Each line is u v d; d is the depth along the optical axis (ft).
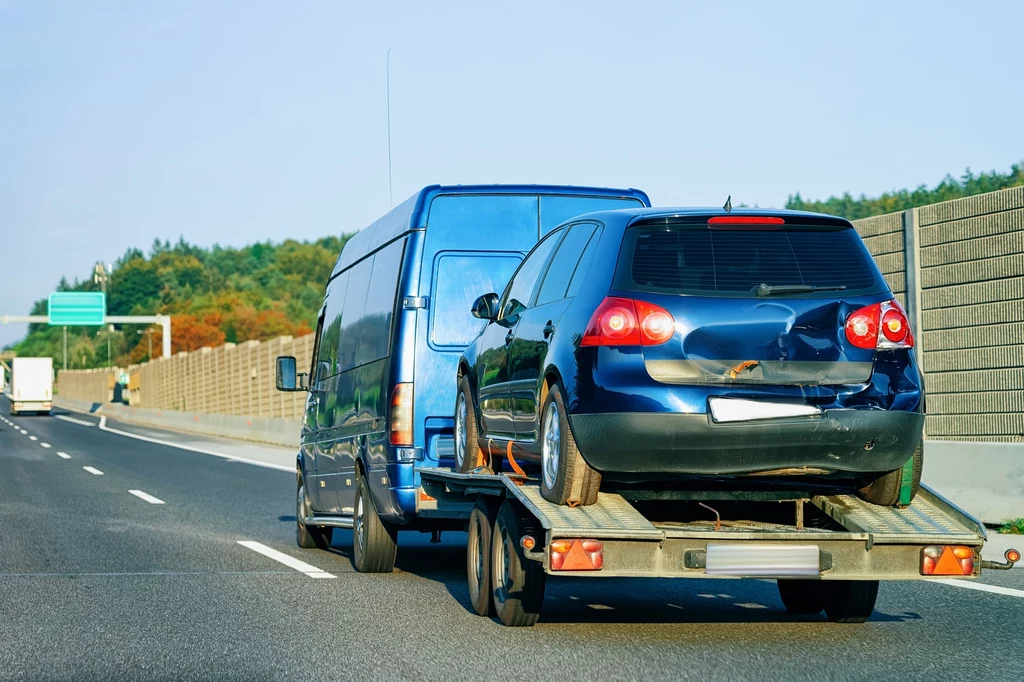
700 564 27.09
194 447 146.20
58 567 43.55
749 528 29.17
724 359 26.99
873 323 27.55
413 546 53.11
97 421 263.90
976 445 52.19
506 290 36.42
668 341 27.02
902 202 270.67
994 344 55.11
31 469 103.55
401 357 40.19
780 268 27.71
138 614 33.47
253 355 183.93
